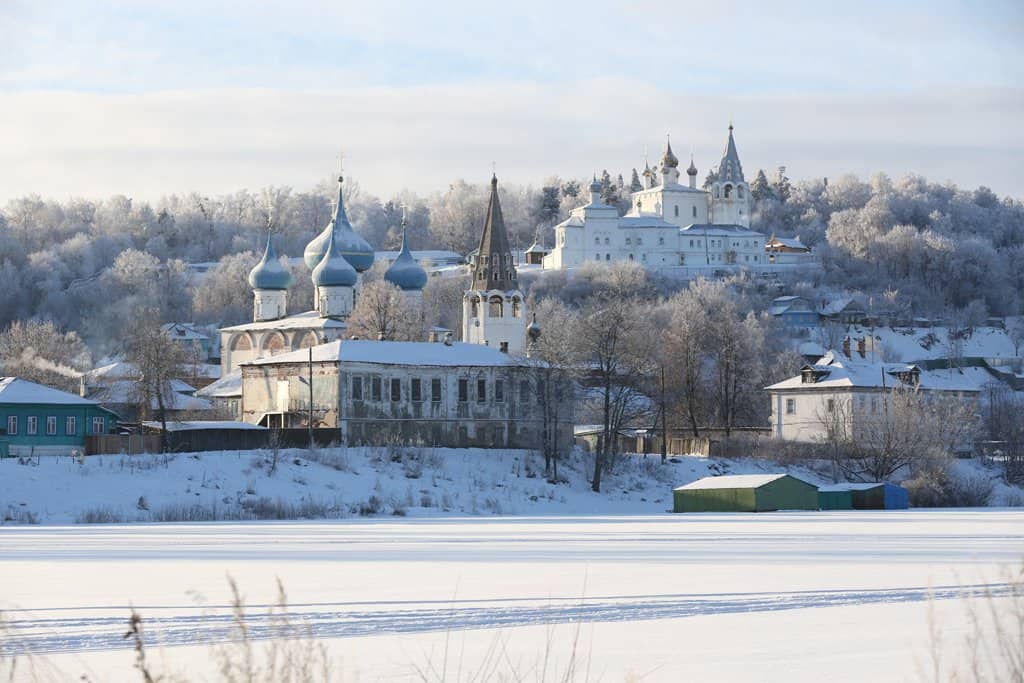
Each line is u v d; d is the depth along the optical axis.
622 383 162.50
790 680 33.25
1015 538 79.75
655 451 178.12
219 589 53.84
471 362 157.75
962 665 34.19
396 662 36.12
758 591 51.25
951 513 118.88
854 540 79.00
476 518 114.00
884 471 152.12
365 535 87.38
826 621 42.78
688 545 75.88
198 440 140.75
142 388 176.00
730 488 128.88
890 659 35.75
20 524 106.06
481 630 41.66
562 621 43.44
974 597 47.53
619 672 34.56
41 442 144.62
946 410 160.88
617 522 105.00
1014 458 162.88
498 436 157.62
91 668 35.59
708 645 38.41
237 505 118.88
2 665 31.86
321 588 53.75
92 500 115.00
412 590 52.66
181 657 37.16
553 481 143.25
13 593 52.88
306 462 132.75
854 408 174.75
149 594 52.38
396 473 135.88
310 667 28.98
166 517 112.12
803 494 130.25
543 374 154.75
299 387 153.88
